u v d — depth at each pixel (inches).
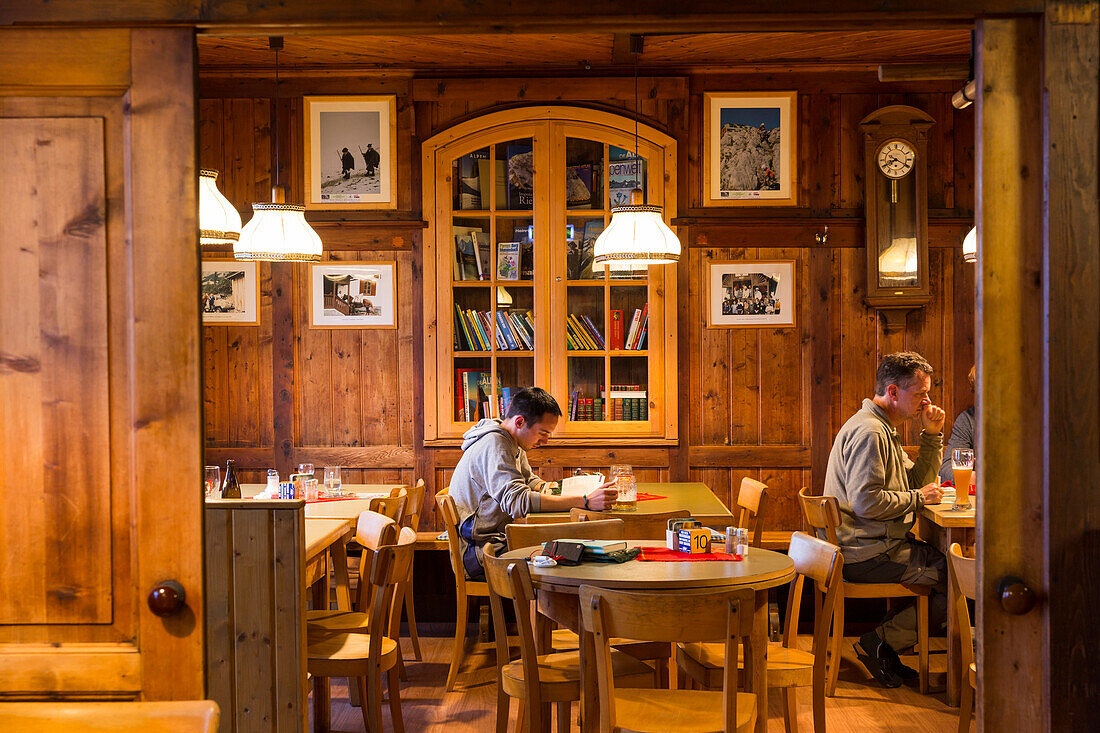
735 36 196.1
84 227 81.0
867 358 219.3
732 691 98.0
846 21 83.6
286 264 220.1
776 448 219.3
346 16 82.3
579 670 118.1
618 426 219.1
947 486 190.1
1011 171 81.6
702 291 220.1
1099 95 80.3
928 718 153.7
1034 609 81.2
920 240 214.4
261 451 220.5
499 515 172.2
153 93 81.0
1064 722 79.7
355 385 221.3
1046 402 80.4
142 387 80.4
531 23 83.1
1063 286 80.2
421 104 218.8
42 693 80.9
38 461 81.0
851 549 166.4
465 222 219.8
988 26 81.8
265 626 111.3
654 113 217.8
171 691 80.7
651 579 110.5
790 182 217.9
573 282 218.2
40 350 80.9
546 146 217.5
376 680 129.5
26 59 80.9
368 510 167.2
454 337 220.1
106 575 81.1
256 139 219.3
